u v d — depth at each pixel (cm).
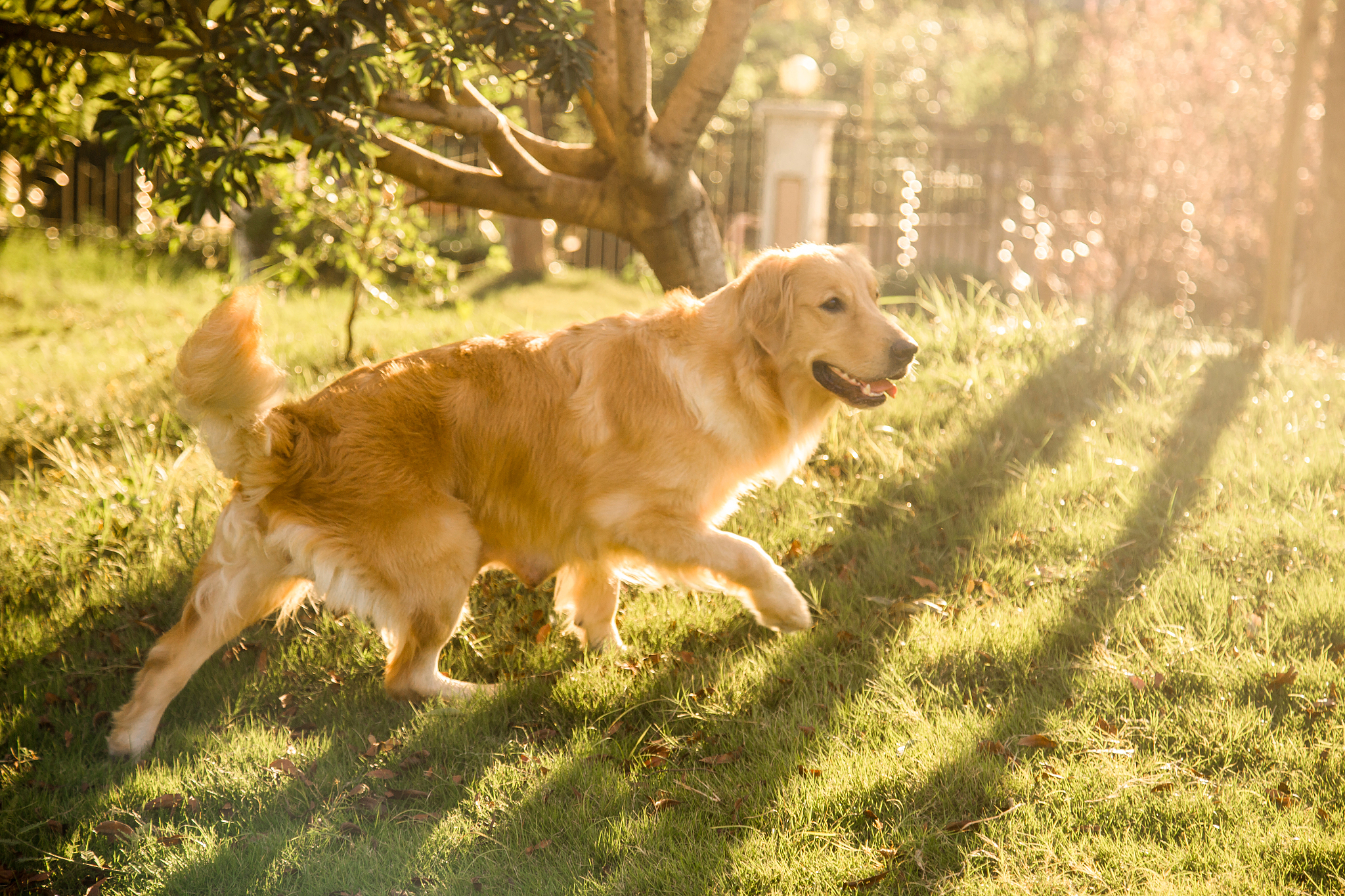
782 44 2762
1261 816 287
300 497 346
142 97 468
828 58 2825
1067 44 2030
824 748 331
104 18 503
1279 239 969
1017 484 516
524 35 470
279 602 367
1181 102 1462
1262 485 503
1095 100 1582
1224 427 581
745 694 366
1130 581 429
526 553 388
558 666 404
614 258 1758
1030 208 1533
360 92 444
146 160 451
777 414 379
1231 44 1472
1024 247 1639
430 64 477
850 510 501
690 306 389
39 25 483
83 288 1219
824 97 2634
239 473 340
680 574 379
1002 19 2480
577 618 416
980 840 284
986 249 1725
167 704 361
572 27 483
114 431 654
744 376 372
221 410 327
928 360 675
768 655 390
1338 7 1088
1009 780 306
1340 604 386
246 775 334
